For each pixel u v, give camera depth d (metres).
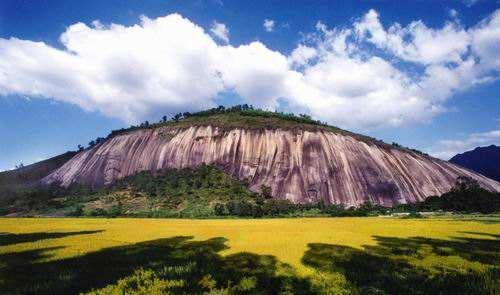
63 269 30.55
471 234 49.72
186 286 26.84
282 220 79.69
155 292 25.52
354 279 29.73
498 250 39.50
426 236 46.84
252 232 49.50
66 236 46.56
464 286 28.31
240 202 138.62
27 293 25.23
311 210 144.75
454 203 142.25
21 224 64.06
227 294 25.97
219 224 63.59
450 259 35.22
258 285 28.00
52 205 157.38
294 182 180.38
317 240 42.66
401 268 32.38
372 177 188.25
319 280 29.12
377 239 44.09
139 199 155.62
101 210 136.75
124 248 38.34
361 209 146.38
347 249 38.16
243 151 194.00
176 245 40.00
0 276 28.62
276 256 34.88
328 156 191.62
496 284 28.67
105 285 26.95
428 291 27.55
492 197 139.75
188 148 199.62
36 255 35.25
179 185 169.62
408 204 162.25
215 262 32.94
